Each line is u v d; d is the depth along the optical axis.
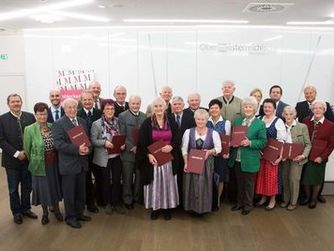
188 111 4.11
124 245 3.26
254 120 3.87
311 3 4.25
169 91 4.40
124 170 4.07
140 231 3.57
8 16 5.12
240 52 6.43
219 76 6.52
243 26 6.25
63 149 3.42
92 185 4.07
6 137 3.61
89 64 6.67
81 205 3.79
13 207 3.77
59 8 4.52
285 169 4.14
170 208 3.85
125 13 4.94
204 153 3.63
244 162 3.88
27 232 3.55
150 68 6.60
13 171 3.71
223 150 3.89
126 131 4.01
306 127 4.06
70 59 6.69
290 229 3.60
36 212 4.11
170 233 3.52
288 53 6.40
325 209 4.15
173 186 3.73
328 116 4.44
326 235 3.46
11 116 3.64
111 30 6.54
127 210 4.14
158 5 4.37
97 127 3.82
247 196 3.96
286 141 4.01
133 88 6.68
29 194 3.89
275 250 3.16
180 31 6.45
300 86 6.47
